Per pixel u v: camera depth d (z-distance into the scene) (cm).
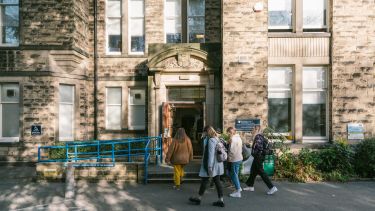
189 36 1475
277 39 1174
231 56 1170
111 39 1493
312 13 1207
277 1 1213
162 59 1273
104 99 1469
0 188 961
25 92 1296
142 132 1455
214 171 767
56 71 1302
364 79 1146
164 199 834
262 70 1166
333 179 1016
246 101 1166
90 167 1044
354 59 1148
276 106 1204
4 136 1336
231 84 1169
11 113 1334
